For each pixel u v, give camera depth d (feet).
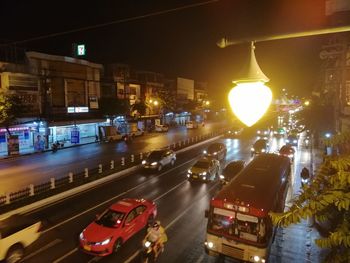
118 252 38.99
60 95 133.59
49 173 77.92
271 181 41.50
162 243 35.76
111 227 39.60
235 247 34.45
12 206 52.21
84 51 148.25
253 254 33.37
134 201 45.93
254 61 11.00
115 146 127.13
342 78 76.79
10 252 35.40
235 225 34.53
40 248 39.55
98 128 148.05
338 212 12.89
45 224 46.09
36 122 115.14
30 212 51.42
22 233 36.73
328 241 11.56
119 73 181.78
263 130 155.12
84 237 38.01
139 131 160.76
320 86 132.77
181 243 41.57
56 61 130.93
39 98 121.60
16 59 121.80
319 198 11.55
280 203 42.39
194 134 172.35
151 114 206.28
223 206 35.29
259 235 33.19
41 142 114.21
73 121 131.44
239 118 12.02
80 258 37.35
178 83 254.47
